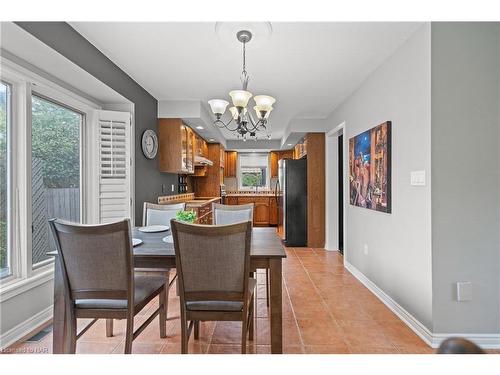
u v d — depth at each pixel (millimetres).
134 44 2453
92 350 1951
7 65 2043
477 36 2018
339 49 2496
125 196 3223
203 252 1580
